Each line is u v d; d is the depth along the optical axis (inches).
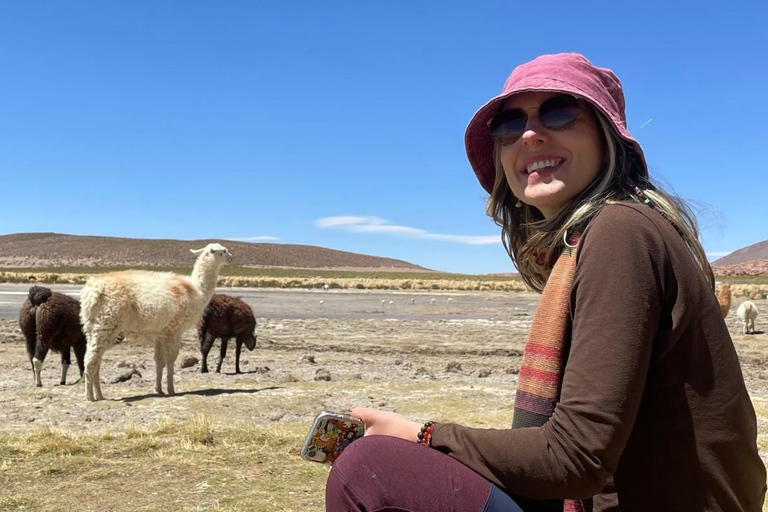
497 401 417.1
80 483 227.1
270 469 245.3
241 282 2637.8
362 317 1215.6
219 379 504.1
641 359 66.6
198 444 275.3
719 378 69.7
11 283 2265.0
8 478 229.9
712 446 69.0
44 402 395.5
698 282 70.4
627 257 69.1
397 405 401.4
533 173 87.9
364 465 72.4
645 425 71.2
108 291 402.6
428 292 2482.8
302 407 389.4
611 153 83.6
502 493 70.0
